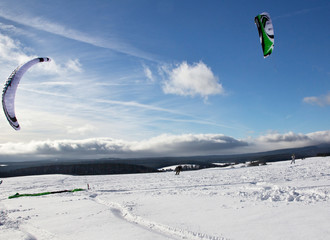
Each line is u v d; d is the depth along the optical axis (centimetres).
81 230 788
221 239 608
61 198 1642
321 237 554
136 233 706
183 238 651
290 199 999
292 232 602
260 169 3092
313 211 777
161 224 772
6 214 1176
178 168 3394
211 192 1401
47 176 4091
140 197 1409
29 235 798
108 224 837
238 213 838
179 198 1245
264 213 806
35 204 1442
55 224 899
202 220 785
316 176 1938
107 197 1538
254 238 588
